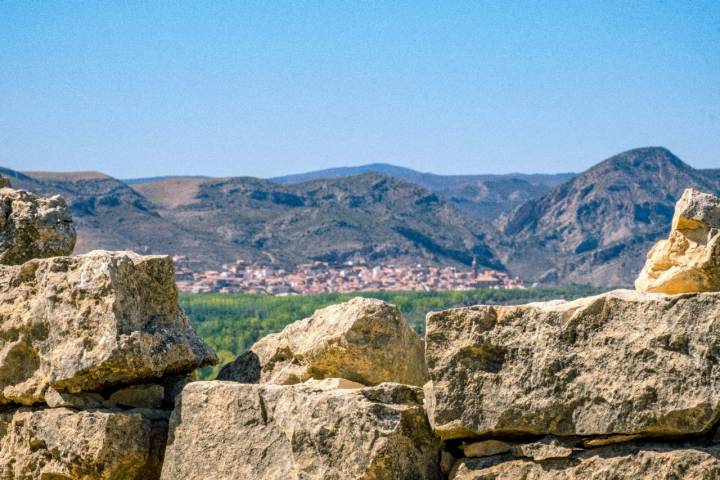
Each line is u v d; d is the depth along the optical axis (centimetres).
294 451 888
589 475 809
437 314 871
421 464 876
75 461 972
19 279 1041
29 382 1016
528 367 836
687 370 785
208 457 938
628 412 796
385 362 1000
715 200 948
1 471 1023
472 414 850
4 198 1223
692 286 923
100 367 969
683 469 780
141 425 983
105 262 990
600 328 821
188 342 1041
